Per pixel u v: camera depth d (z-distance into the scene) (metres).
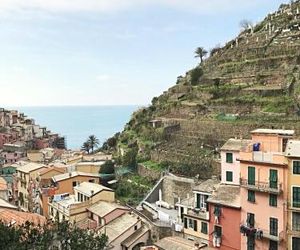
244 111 115.38
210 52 172.00
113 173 119.06
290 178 62.03
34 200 111.12
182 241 69.25
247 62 134.62
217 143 107.62
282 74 120.81
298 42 130.25
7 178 136.62
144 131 136.62
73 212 86.75
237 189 71.88
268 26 159.00
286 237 62.34
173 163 107.06
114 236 76.38
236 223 68.25
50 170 116.69
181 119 125.69
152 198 95.38
